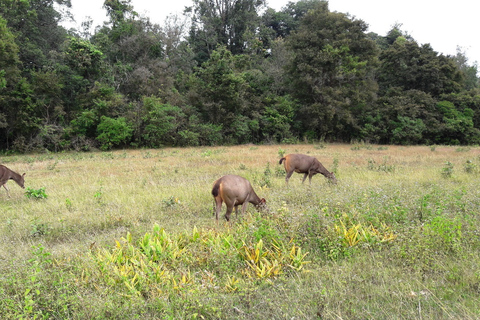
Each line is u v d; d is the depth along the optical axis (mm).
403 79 34938
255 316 3875
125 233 6605
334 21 31781
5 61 23859
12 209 8703
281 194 9211
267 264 4812
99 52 28000
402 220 6363
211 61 30438
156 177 12953
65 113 27016
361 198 7141
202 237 5590
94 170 15344
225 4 42594
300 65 29906
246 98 32312
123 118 26984
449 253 5191
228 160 17609
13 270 4473
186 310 3852
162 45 34875
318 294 4211
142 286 4320
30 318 3688
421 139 32469
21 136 25469
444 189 8633
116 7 32844
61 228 6988
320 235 5695
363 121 33375
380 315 3803
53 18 32719
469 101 33500
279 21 47031
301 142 32219
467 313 3736
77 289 4125
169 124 27062
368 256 5207
